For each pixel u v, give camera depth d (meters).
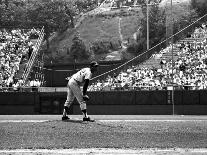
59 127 15.98
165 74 43.03
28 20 83.56
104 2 97.19
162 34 67.81
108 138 13.70
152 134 14.45
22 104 38.00
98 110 36.97
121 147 12.30
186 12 69.50
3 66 47.09
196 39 51.28
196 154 11.29
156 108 36.03
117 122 18.36
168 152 11.59
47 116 31.42
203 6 69.81
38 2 83.94
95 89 40.78
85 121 18.17
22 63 49.22
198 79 40.50
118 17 87.25
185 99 35.56
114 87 40.34
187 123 18.20
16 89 40.78
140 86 39.47
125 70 46.28
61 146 12.45
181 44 49.91
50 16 83.81
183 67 43.31
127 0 92.88
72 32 84.44
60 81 56.84
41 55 57.59
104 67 53.75
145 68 45.75
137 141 13.16
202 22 55.12
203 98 35.16
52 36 85.31
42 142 13.10
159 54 48.50
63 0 85.69
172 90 35.22
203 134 14.52
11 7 85.00
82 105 18.50
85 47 73.00
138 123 17.92
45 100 37.81
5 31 58.22
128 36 78.38
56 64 60.47
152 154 11.30
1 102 38.25
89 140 13.37
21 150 12.04
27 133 14.79
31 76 48.47
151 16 70.31
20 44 53.31
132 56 67.19
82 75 18.19
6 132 15.11
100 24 85.94
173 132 14.93
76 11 92.88
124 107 36.59
